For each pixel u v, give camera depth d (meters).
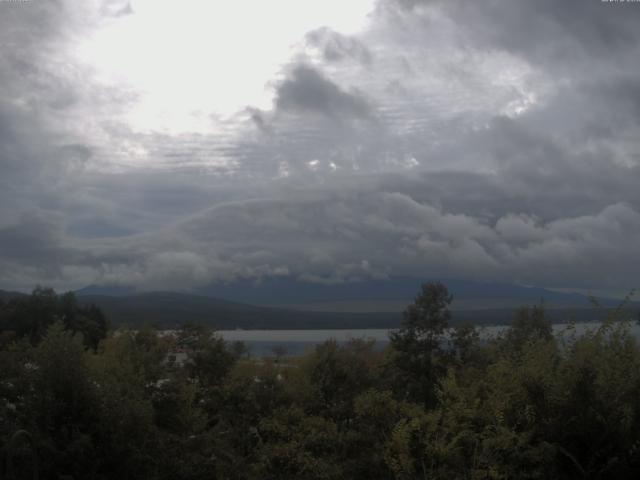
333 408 11.67
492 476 7.39
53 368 8.63
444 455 7.76
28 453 7.82
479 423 8.12
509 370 8.55
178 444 9.63
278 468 9.67
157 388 11.63
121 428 8.63
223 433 11.04
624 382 8.01
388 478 9.05
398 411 9.33
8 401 8.67
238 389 11.82
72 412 8.51
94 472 8.16
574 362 8.21
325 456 9.56
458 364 12.41
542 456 7.50
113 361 11.88
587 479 7.66
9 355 9.28
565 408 7.89
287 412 10.78
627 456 7.75
